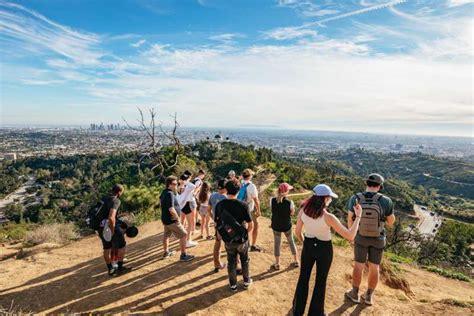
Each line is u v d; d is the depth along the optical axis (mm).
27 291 5371
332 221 3848
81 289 5266
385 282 5891
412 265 9172
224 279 5434
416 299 5730
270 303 4699
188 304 4625
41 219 43125
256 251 6805
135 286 5254
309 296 4984
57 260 7039
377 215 4316
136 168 29516
